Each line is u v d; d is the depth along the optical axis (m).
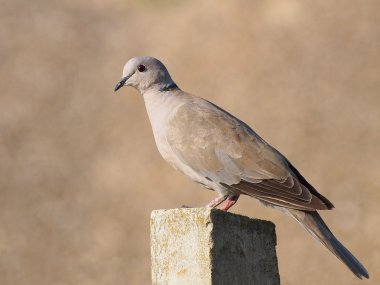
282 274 15.55
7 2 26.61
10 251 17.66
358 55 21.25
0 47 24.50
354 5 22.72
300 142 19.12
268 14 23.31
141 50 24.08
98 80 23.38
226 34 23.20
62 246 17.88
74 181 19.86
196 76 22.06
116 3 26.62
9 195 19.38
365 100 19.98
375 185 17.52
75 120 21.95
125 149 20.62
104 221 18.48
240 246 5.50
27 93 22.84
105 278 16.84
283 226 16.72
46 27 25.45
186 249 5.41
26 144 21.08
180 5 25.61
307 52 21.70
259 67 21.64
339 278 15.30
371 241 16.11
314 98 20.31
